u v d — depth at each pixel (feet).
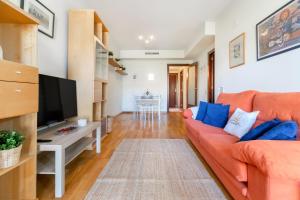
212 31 14.23
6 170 3.71
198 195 5.10
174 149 9.24
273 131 3.97
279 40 6.92
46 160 5.93
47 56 7.54
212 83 18.19
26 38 4.66
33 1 6.60
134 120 18.76
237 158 4.00
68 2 9.26
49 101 6.66
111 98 19.63
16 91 3.83
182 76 33.37
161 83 25.79
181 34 17.37
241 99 7.95
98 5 11.71
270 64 7.52
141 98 21.43
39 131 6.61
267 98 6.24
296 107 4.86
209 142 6.03
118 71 22.11
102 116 11.85
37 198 4.82
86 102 9.00
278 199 3.19
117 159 7.84
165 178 6.12
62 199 4.93
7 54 4.64
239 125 6.63
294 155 3.12
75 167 7.01
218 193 5.21
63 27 8.79
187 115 11.17
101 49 10.78
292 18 6.27
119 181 5.91
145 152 8.76
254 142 3.60
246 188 3.93
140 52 23.93
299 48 6.02
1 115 3.45
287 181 3.18
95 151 8.88
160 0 11.13
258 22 8.36
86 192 5.27
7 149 3.76
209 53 18.03
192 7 11.98
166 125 15.94
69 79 8.59
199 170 6.76
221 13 12.80
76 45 9.00
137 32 16.94
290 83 6.43
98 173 6.49
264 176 3.28
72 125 7.85
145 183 5.78
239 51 10.12
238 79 10.30
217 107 9.06
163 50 23.91
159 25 15.19
